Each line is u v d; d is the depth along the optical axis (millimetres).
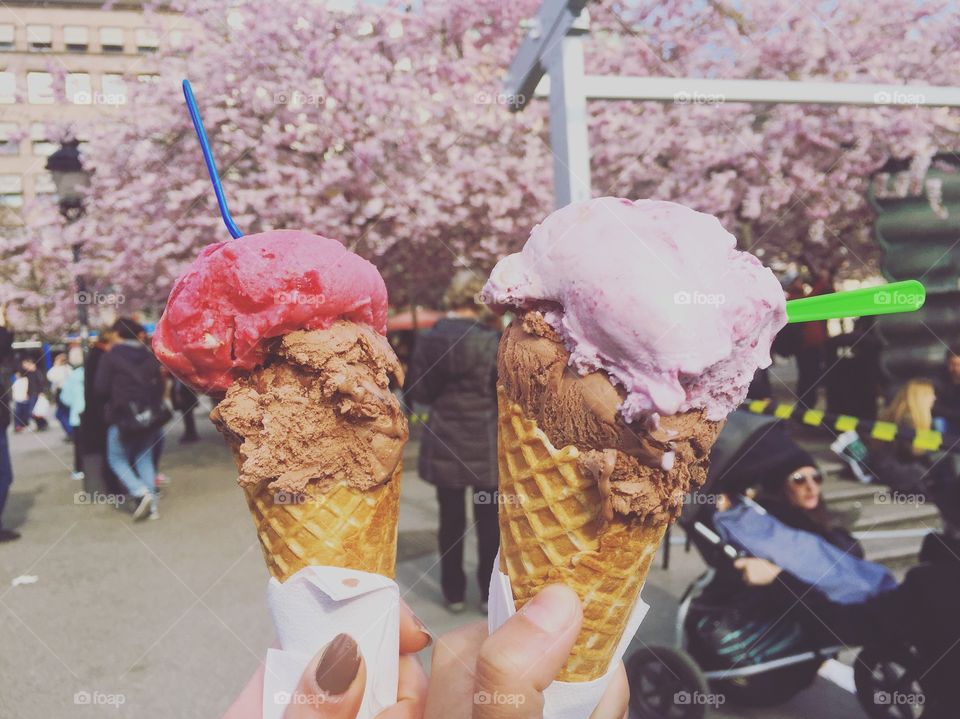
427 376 2879
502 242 6273
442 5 5371
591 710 1080
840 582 2189
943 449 3029
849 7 5277
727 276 954
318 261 1079
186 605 3066
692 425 977
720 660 2240
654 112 5484
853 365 4516
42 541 4062
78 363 6070
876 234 4152
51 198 5945
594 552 995
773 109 5449
